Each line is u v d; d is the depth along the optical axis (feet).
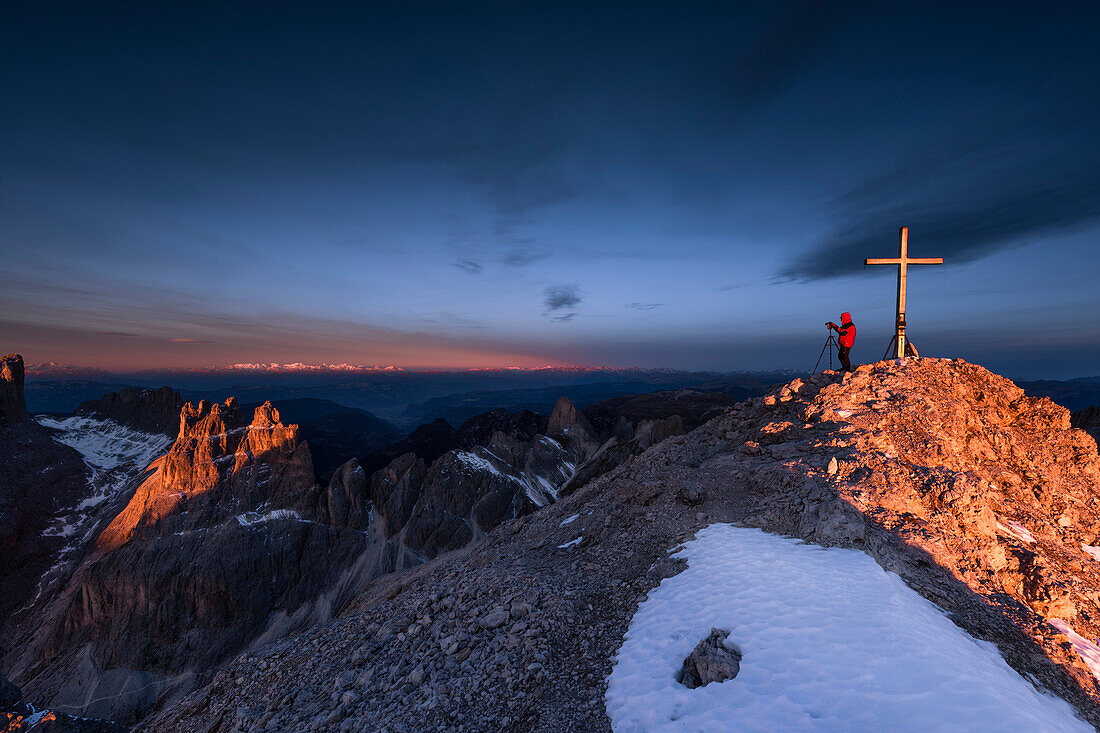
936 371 97.60
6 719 62.03
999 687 32.30
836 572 49.52
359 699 52.06
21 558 513.86
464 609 62.64
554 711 41.24
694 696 35.78
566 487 459.32
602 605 56.29
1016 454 86.33
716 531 65.21
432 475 636.07
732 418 108.88
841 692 31.89
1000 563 55.62
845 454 75.61
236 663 73.36
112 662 413.39
